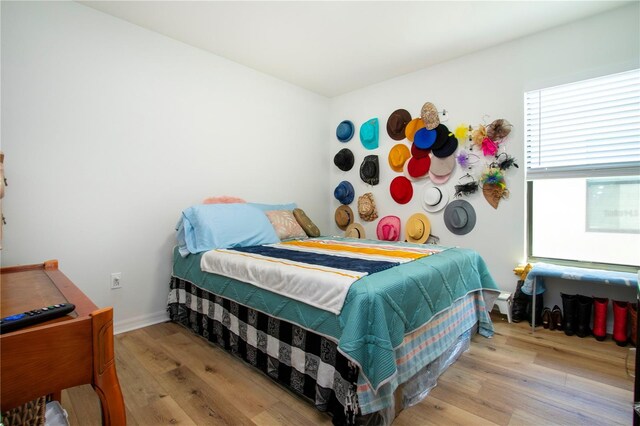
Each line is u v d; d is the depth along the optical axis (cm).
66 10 199
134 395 148
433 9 215
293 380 148
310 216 373
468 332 201
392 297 132
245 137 303
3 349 58
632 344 205
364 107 359
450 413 138
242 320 179
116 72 221
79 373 67
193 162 264
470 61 278
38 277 121
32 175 188
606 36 218
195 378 163
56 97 196
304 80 338
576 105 236
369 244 245
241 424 130
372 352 119
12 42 181
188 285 229
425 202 303
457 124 286
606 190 233
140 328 231
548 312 237
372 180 347
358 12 218
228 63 288
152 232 241
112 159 220
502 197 262
